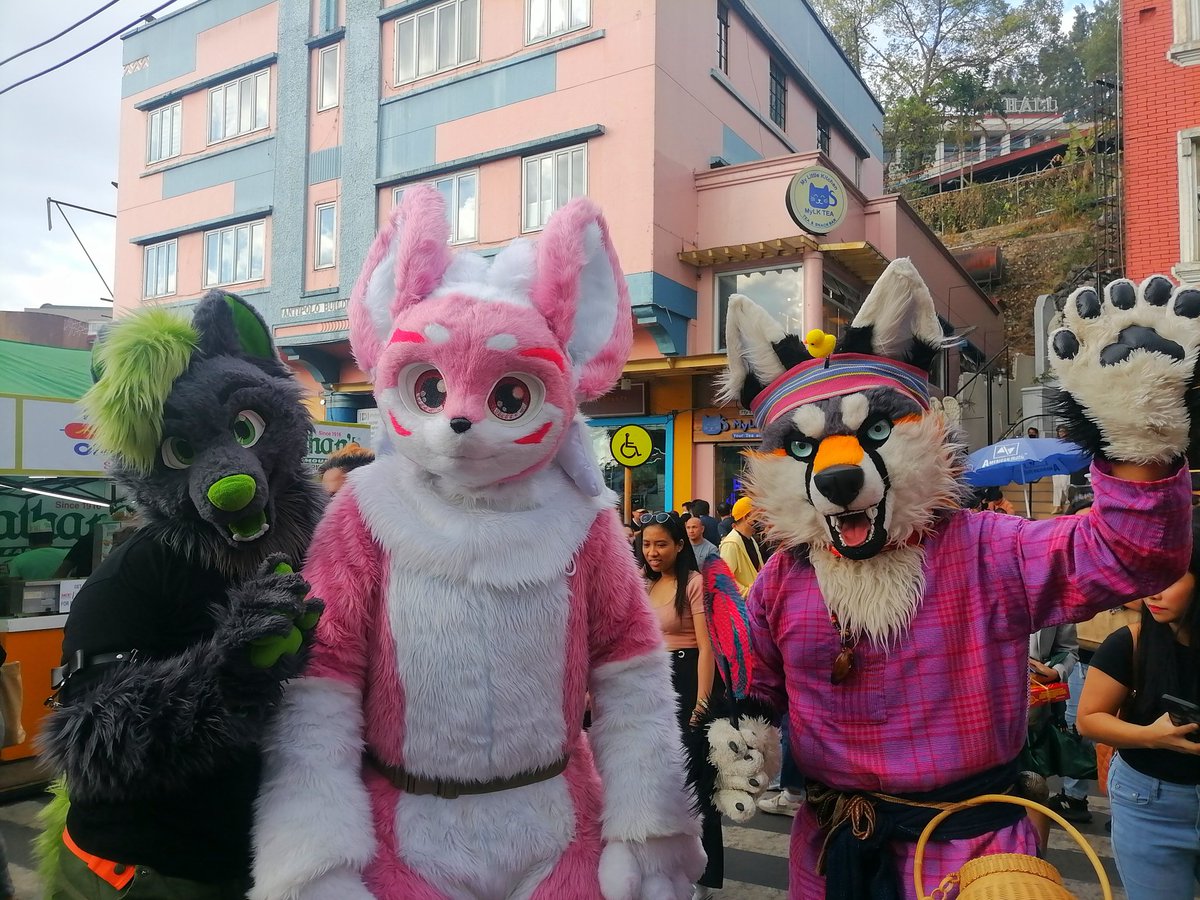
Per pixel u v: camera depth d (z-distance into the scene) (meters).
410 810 1.68
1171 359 1.55
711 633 2.43
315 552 1.79
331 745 1.62
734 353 2.21
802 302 11.67
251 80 15.62
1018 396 17.66
